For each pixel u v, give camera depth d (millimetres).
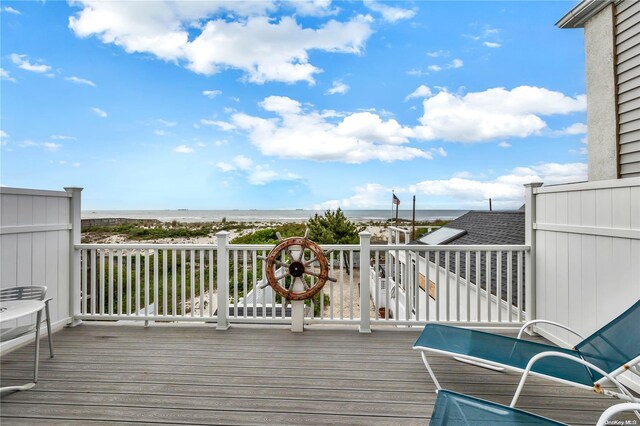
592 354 2039
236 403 2150
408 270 3574
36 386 2350
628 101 3328
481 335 2395
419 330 3500
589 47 3787
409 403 2156
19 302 2492
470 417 1404
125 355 2873
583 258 2748
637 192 2266
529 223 3420
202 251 3629
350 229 16375
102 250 3693
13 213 3027
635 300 2289
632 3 3264
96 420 1973
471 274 5309
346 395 2248
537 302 3367
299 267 3510
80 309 3789
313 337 3314
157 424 1938
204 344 3123
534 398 2217
